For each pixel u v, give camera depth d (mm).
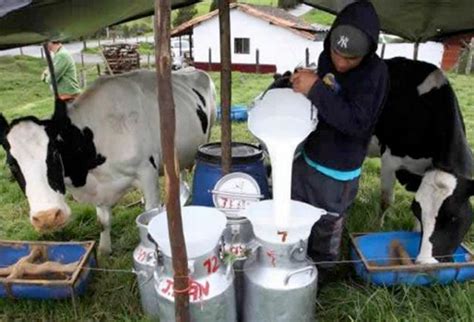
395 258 3170
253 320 2490
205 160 3027
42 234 4109
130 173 3494
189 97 4273
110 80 3494
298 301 2404
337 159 2736
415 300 2953
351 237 3318
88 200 3539
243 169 2951
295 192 2883
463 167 3312
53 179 2938
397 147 3840
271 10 27609
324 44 2654
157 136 3600
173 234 2076
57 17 3389
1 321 2979
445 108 3512
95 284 3256
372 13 2410
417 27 4961
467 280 3041
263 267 2412
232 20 24312
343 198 2842
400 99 3705
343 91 2525
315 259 2982
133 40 35844
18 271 2988
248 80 17188
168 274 2332
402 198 4699
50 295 2934
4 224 4434
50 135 3014
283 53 24125
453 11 4270
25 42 3992
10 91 14953
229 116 2871
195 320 2289
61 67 6199
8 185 5348
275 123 2475
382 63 2574
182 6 4547
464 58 18703
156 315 2807
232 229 2584
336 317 2963
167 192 2021
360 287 3195
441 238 3008
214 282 2291
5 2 1976
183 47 29344
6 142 2953
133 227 4195
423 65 3752
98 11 3543
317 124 2676
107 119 3367
